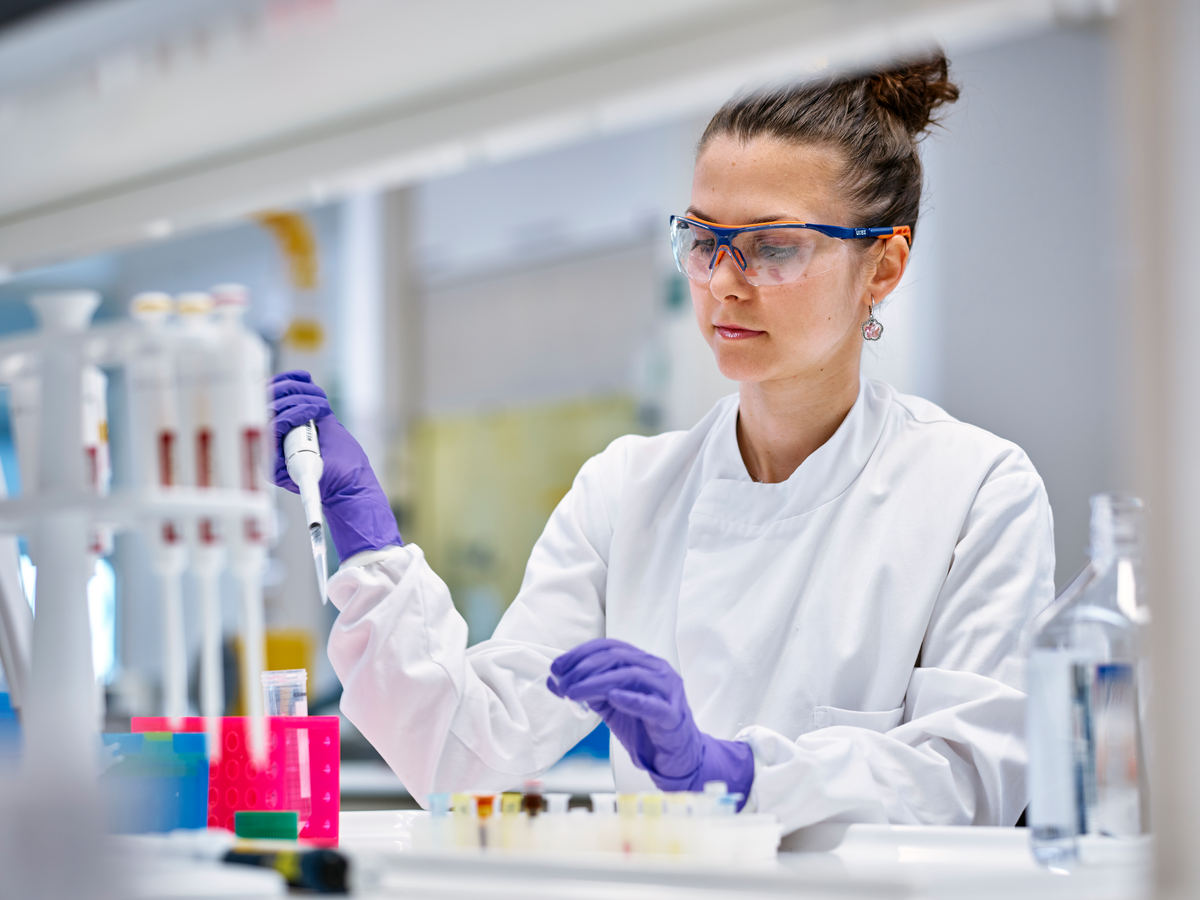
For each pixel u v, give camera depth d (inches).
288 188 47.8
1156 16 30.6
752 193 70.9
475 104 42.0
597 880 38.8
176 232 53.7
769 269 70.1
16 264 57.2
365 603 70.0
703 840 44.9
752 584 76.7
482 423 264.4
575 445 250.8
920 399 83.4
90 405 44.2
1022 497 74.0
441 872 41.0
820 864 46.9
